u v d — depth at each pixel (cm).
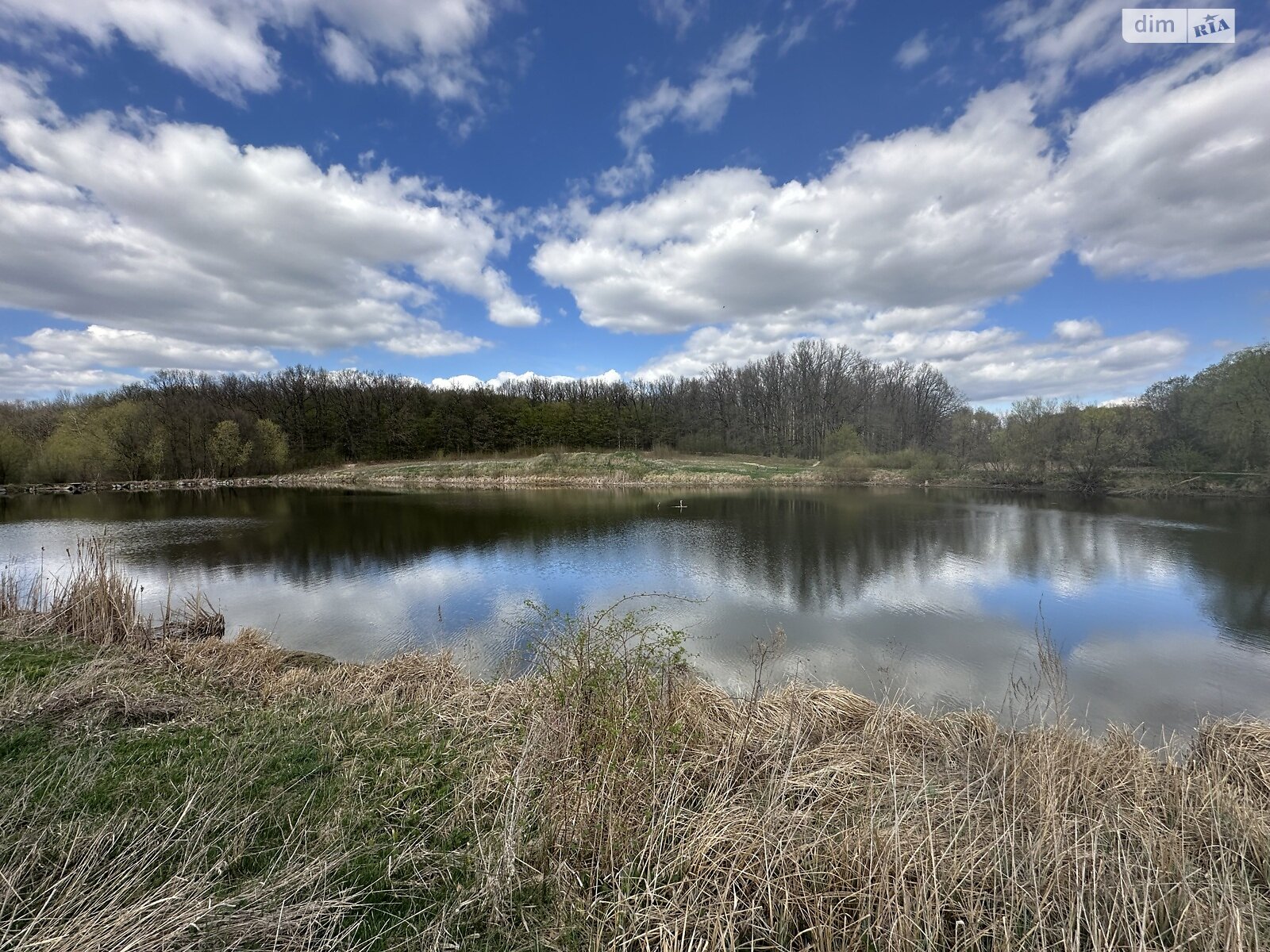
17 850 304
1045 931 277
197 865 302
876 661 912
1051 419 3494
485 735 502
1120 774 448
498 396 7619
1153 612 1152
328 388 6850
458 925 283
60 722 479
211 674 664
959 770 457
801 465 5366
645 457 5781
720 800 373
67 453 4169
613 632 473
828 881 305
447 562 1611
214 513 2662
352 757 454
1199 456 3067
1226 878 299
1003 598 1245
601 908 293
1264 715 741
